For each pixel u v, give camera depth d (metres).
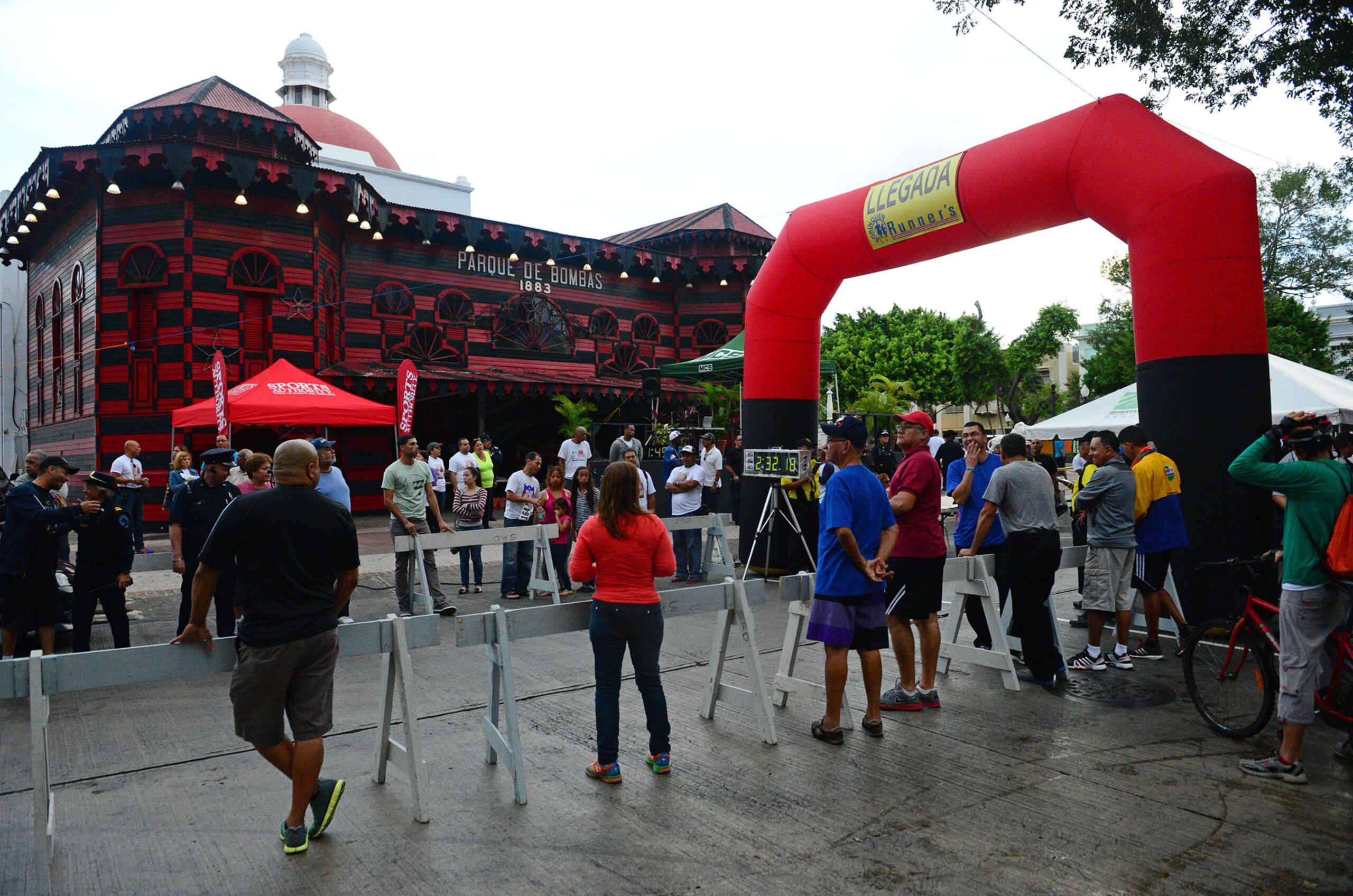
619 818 3.90
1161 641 7.25
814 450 10.46
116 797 4.19
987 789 4.18
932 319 50.03
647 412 26.05
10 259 23.48
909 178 9.14
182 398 17.64
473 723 5.29
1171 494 6.64
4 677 3.30
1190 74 10.85
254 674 3.41
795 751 4.75
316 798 3.66
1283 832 3.70
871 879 3.33
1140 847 3.57
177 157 16.98
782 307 10.66
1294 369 11.60
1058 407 54.22
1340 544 4.01
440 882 3.33
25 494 6.39
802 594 5.58
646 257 26.08
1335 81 10.35
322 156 27.62
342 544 3.64
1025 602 5.83
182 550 6.75
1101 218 7.75
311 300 19.19
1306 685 4.18
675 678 6.29
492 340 23.81
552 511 9.94
